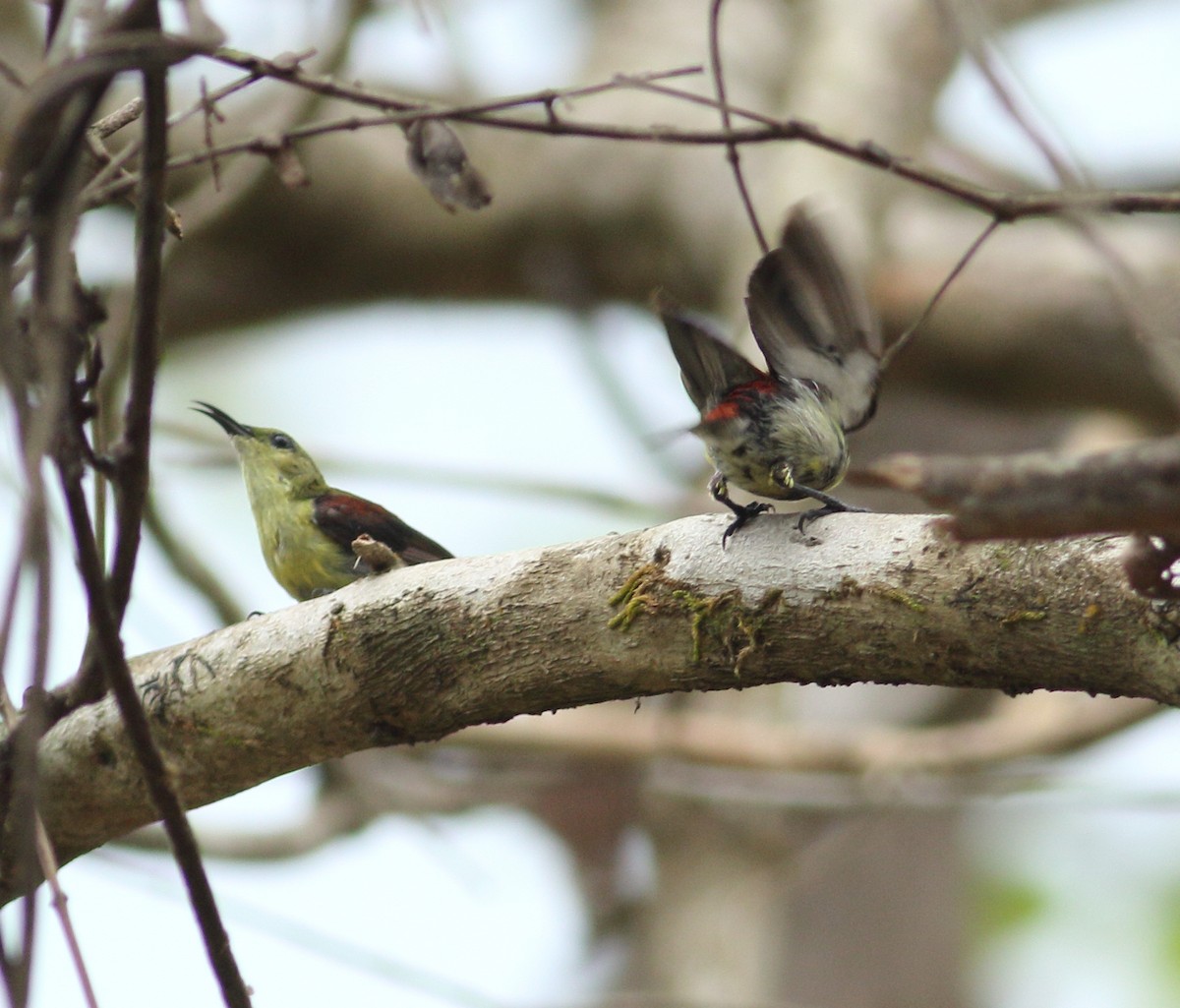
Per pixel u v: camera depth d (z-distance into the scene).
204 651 6.20
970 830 17.12
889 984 16.50
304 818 13.21
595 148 15.69
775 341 6.55
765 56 16.83
